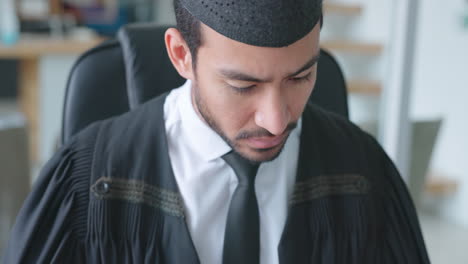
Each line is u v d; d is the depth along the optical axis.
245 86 0.53
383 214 0.77
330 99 0.94
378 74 1.76
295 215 0.70
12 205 1.55
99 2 4.16
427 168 1.62
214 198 0.69
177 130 0.70
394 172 0.78
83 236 0.68
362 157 0.76
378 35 1.80
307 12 0.50
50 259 0.67
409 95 1.50
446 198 1.75
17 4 3.74
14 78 4.17
